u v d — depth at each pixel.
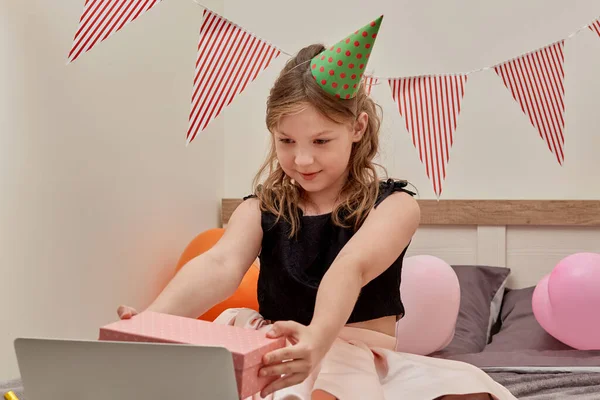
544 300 1.90
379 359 1.11
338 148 1.10
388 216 1.12
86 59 1.81
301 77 1.09
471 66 2.46
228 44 1.38
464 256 2.42
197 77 1.36
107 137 1.90
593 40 2.37
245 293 1.97
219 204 2.60
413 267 1.85
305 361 0.80
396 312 1.18
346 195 1.20
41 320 1.65
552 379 1.62
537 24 2.41
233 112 2.63
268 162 1.34
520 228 2.39
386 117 2.48
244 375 0.75
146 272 2.09
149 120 2.11
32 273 1.62
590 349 1.83
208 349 0.71
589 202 2.31
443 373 1.02
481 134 2.45
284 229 1.20
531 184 2.42
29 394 0.82
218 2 2.56
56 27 1.70
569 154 2.39
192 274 1.09
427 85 1.53
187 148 2.35
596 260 1.82
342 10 2.53
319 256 1.17
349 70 1.06
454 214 2.39
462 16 2.46
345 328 1.12
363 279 1.02
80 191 1.79
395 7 2.49
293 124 1.08
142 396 0.77
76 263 1.77
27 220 1.60
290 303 1.17
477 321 2.13
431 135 1.51
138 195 2.05
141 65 2.07
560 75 1.55
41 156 1.65
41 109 1.65
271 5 2.58
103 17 1.31
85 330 1.80
